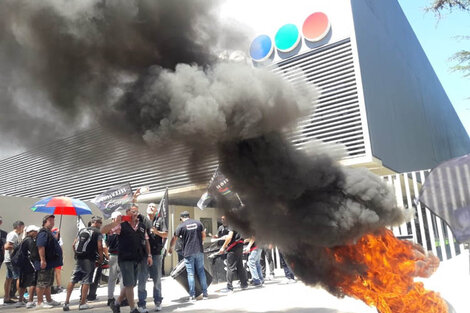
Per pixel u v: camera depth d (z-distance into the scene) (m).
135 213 5.55
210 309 5.48
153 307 6.14
